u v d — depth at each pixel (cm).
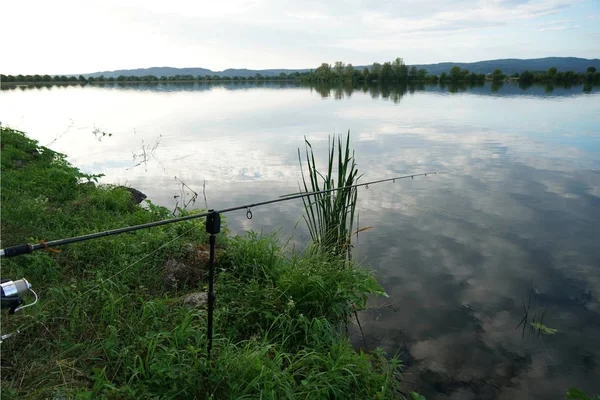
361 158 1081
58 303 326
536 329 398
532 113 2064
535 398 317
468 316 419
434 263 526
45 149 939
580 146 1209
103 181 882
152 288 393
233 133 1538
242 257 462
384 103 2889
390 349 371
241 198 783
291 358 336
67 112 2236
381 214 693
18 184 621
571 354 365
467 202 745
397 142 1307
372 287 459
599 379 337
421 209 714
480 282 480
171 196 790
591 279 484
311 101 3175
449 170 956
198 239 507
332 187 555
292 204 754
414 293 459
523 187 824
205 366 268
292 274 423
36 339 282
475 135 1427
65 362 265
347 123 1788
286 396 264
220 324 338
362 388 303
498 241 585
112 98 3431
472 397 318
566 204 723
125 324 315
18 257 386
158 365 264
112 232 229
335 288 434
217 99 3434
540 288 467
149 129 1641
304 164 1039
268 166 1026
